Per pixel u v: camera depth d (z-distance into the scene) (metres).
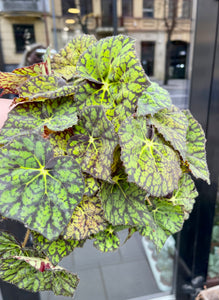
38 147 0.25
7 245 0.29
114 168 0.29
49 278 0.30
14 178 0.24
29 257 0.27
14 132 0.28
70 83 0.33
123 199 0.29
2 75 0.33
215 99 0.87
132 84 0.26
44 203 0.24
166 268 1.18
